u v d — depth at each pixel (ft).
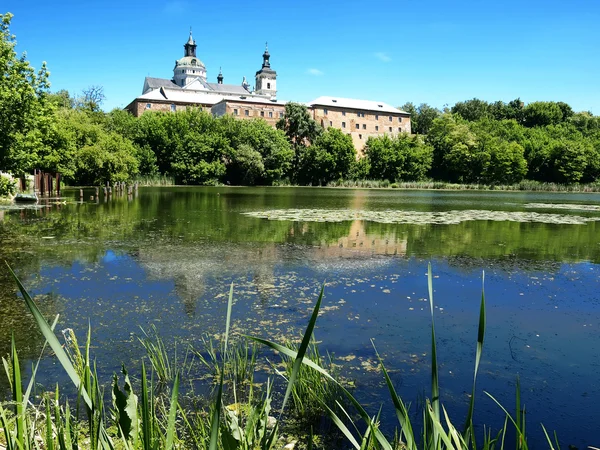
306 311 20.29
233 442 5.57
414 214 66.03
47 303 21.12
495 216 64.80
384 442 6.09
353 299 22.26
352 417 11.50
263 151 209.15
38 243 36.91
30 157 64.49
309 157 222.28
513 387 13.44
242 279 26.04
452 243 39.63
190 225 49.57
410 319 19.35
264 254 33.55
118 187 117.08
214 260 31.12
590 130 329.72
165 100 278.87
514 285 25.48
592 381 13.89
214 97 307.37
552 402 12.60
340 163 226.79
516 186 225.15
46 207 70.03
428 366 14.74
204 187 169.99
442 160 257.75
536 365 15.01
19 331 17.40
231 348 15.93
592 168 237.45
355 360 15.08
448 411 12.05
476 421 11.59
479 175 242.58
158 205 77.15
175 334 17.34
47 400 6.45
